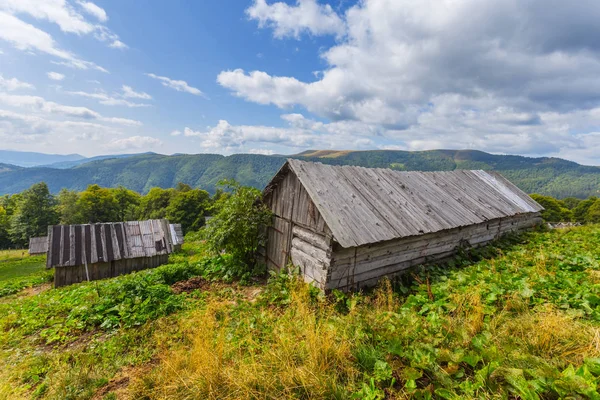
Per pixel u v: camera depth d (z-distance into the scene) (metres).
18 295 15.61
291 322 5.07
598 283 5.37
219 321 6.13
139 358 5.11
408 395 3.14
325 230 6.84
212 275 10.08
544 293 5.14
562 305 4.58
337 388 3.27
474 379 3.13
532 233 12.28
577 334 3.53
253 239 10.09
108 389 4.27
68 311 7.65
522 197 13.90
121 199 75.31
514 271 6.91
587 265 6.87
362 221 7.22
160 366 4.56
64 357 5.30
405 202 8.97
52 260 16.31
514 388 2.81
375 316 4.77
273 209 9.59
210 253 10.50
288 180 8.76
